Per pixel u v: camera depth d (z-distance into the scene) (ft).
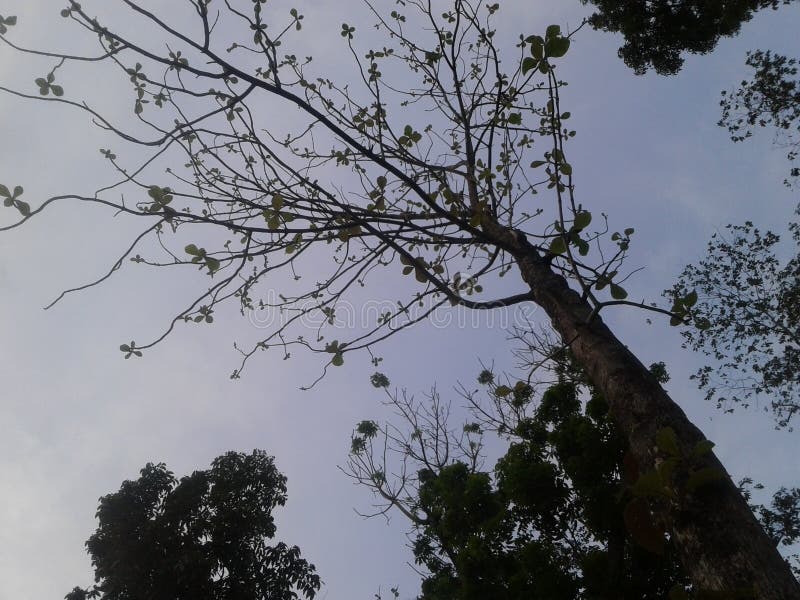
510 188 14.82
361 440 43.86
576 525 25.07
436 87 15.88
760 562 5.20
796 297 34.73
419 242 11.13
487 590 24.41
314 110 8.43
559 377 27.50
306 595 36.24
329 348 11.39
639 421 6.99
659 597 20.68
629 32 31.09
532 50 7.64
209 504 36.60
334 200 10.03
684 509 5.73
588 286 8.63
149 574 33.14
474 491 28.66
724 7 28.84
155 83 8.21
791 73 31.22
